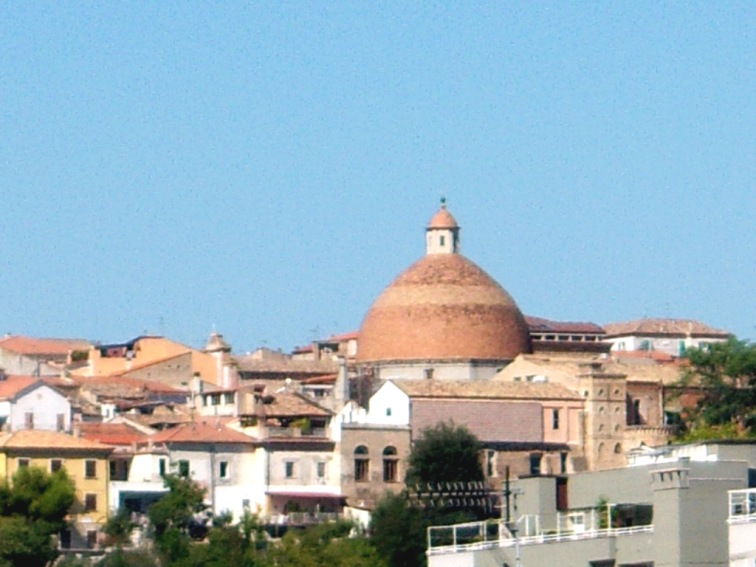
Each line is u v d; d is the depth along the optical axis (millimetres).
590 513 171375
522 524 180125
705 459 173500
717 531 154125
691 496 154500
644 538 160125
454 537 181500
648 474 170625
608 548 162000
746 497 152500
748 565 151375
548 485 179000
